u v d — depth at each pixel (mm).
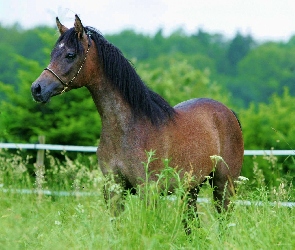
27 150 18047
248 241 8461
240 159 11766
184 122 10570
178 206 9070
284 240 8727
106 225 8961
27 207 11758
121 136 9727
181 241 9047
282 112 27578
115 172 9812
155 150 9734
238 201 10117
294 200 11797
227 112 11695
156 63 108750
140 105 9867
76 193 13016
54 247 8430
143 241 8391
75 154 18938
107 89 9789
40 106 20062
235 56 123812
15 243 8703
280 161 20469
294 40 130250
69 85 9711
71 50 9648
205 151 10773
